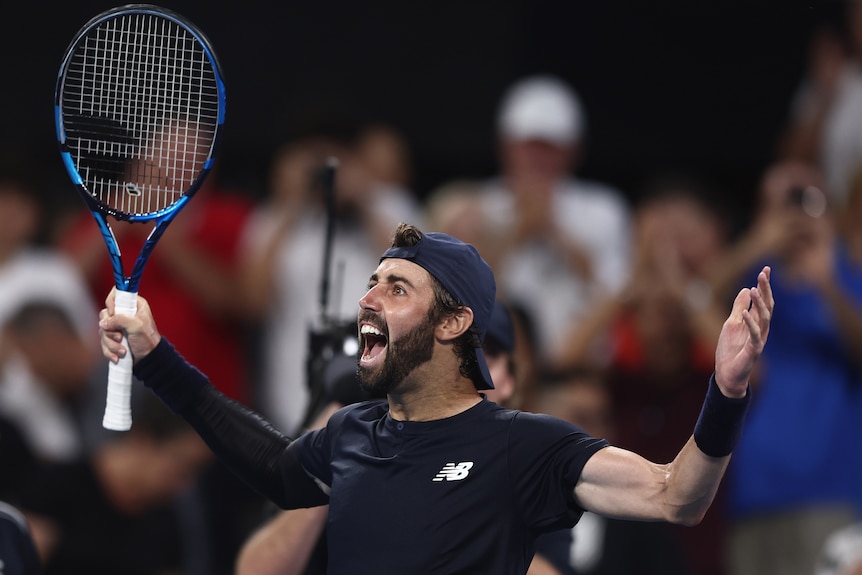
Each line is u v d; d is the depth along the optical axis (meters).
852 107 32.75
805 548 26.36
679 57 35.09
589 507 13.10
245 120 34.09
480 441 13.30
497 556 13.07
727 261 27.73
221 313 30.05
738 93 35.03
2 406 28.31
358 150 30.08
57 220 33.84
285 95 34.22
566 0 34.81
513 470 13.16
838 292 26.75
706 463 12.60
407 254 13.71
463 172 35.09
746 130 35.03
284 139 31.81
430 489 13.16
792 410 26.69
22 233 31.62
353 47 34.44
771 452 26.61
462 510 13.06
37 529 23.62
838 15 34.00
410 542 13.04
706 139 35.12
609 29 34.94
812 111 33.66
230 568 27.77
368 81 34.47
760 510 26.62
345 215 29.80
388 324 13.46
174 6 33.81
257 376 30.42
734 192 35.47
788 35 34.81
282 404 29.39
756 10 34.94
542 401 23.86
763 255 27.38
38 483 23.84
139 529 24.16
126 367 14.59
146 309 14.76
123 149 19.92
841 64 33.53
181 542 24.59
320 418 16.09
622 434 26.91
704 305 27.05
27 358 28.66
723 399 12.52
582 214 31.69
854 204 28.55
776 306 27.06
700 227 31.28
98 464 24.25
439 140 34.59
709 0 35.03
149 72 17.97
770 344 27.17
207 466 28.05
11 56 33.94
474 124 34.62
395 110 34.53
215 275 30.03
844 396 26.75
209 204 31.56
